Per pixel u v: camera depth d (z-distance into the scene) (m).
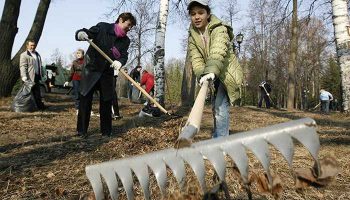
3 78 13.75
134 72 18.56
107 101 6.53
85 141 6.09
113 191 1.67
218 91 3.74
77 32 6.16
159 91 11.65
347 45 10.97
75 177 3.94
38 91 11.21
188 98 15.88
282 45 37.59
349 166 4.27
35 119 8.98
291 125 1.46
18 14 13.93
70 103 14.21
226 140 1.53
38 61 10.99
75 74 10.42
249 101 51.56
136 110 12.12
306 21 14.88
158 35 11.68
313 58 38.09
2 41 13.57
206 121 8.84
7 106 12.15
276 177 1.97
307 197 3.18
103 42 6.26
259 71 43.91
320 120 10.17
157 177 1.59
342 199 3.18
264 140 1.47
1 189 3.60
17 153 5.28
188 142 1.59
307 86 52.06
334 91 51.47
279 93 44.97
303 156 4.66
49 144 5.92
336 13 11.10
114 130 7.51
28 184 3.74
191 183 2.55
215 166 1.50
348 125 8.75
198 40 3.47
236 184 3.23
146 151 5.14
